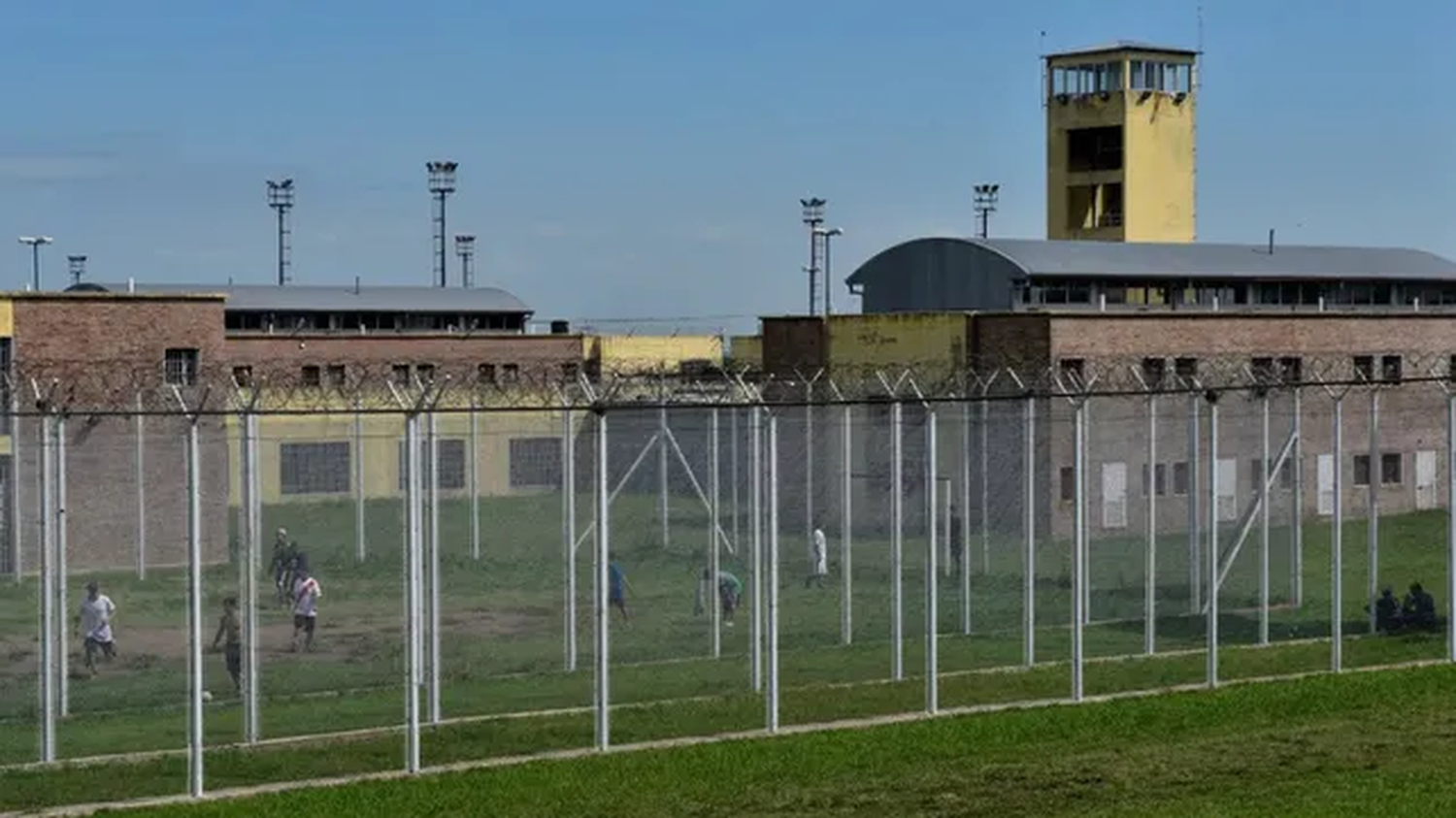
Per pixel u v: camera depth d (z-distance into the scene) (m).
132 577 37.91
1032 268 60.12
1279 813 20.64
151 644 31.64
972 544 46.38
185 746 24.17
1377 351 60.50
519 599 36.78
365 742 24.36
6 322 46.56
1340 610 32.75
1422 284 68.31
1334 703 27.00
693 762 23.19
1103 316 55.31
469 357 72.31
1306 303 65.88
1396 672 29.34
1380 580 41.06
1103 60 78.69
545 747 24.17
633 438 53.84
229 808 20.72
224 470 41.88
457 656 30.94
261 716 26.25
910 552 45.84
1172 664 30.44
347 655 30.92
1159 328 56.31
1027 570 30.05
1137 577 41.69
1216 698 27.31
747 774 22.61
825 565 40.44
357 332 74.12
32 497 38.72
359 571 39.19
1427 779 22.23
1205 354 57.12
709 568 34.44
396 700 27.45
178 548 41.28
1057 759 23.56
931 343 56.47
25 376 41.31
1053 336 54.16
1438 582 40.66
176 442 41.03
